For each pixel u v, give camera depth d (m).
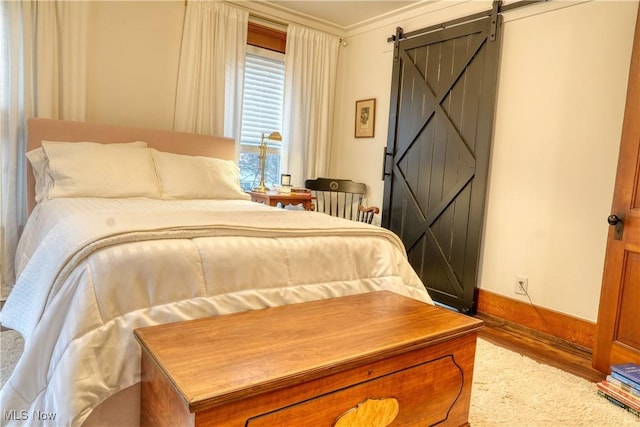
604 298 2.29
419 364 1.40
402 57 3.80
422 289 2.21
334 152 4.58
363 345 1.28
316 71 4.24
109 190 2.67
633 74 2.17
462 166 3.30
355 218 4.38
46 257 1.57
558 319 2.78
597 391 2.04
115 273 1.35
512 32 3.03
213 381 1.02
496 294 3.15
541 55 2.87
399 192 3.84
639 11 2.14
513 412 1.83
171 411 1.09
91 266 1.34
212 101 3.63
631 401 1.87
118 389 1.29
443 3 3.50
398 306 1.70
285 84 4.08
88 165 2.68
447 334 1.45
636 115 2.15
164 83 3.46
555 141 2.80
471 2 3.29
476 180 3.20
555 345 2.69
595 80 2.61
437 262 3.51
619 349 2.20
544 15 2.85
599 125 2.60
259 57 4.00
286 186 3.85
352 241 2.00
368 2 3.72
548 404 1.91
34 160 2.72
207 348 1.21
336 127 4.56
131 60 3.29
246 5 3.79
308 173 4.30
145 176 2.88
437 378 1.47
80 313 1.27
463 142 3.29
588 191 2.65
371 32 4.18
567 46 2.74
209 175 3.18
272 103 4.14
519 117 2.99
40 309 1.36
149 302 1.41
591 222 2.64
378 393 1.29
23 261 2.33
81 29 2.98
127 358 1.32
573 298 2.72
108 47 3.19
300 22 4.14
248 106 4.00
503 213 3.10
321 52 4.26
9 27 2.72
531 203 2.94
